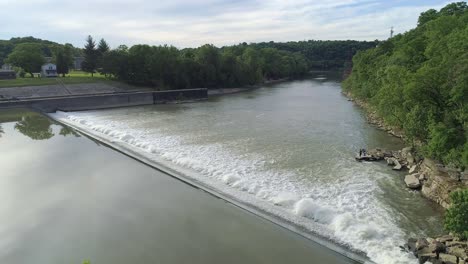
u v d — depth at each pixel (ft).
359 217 102.94
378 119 240.53
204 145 181.37
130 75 453.17
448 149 118.73
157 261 83.51
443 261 76.95
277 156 161.07
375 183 128.88
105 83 425.28
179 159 155.02
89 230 98.43
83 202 116.88
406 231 94.79
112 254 86.63
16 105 311.06
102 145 195.00
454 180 111.45
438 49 192.03
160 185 131.44
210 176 136.26
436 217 102.73
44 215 107.86
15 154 175.94
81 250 88.58
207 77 487.20
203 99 405.80
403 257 81.20
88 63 491.72
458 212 81.82
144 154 167.63
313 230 94.48
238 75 520.01
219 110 310.86
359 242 88.53
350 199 115.14
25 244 91.91
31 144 198.29
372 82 294.46
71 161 163.53
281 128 222.89
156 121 258.37
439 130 122.42
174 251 87.40
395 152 162.81
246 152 167.53
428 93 146.00
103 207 112.78
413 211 106.73
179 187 128.98
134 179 138.21
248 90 507.30
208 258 84.33
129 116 285.84
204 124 241.76
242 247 88.79
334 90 482.28
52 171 148.66
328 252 86.02
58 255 86.48
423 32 309.42
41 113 302.25
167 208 111.24
